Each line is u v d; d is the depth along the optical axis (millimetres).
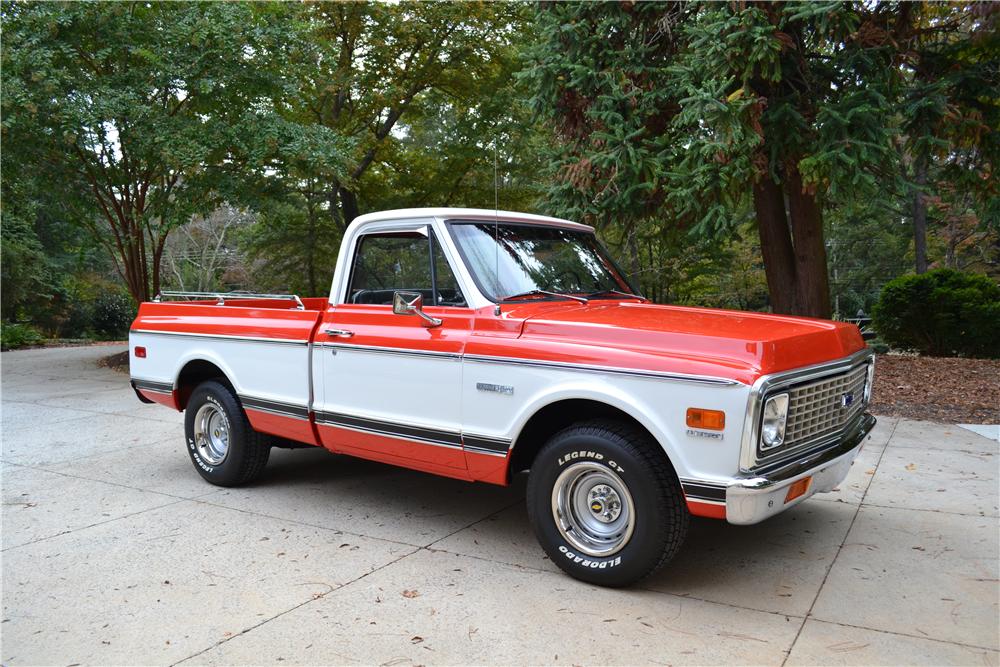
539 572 4234
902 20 9117
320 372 5219
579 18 9500
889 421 8047
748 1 7902
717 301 26203
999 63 9609
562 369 4023
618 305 4824
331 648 3377
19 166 13172
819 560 4352
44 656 3328
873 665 3176
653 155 9070
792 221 10703
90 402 10203
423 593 3951
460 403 4453
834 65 8797
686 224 9695
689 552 4508
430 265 4734
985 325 12609
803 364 3805
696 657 3260
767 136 8531
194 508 5469
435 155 19406
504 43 17859
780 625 3551
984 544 4566
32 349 19750
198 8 13000
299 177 14516
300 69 14703
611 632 3498
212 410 6098
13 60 11469
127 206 14641
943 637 3414
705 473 3576
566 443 4008
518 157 18781
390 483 6113
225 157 13750
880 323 13766
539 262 4965
